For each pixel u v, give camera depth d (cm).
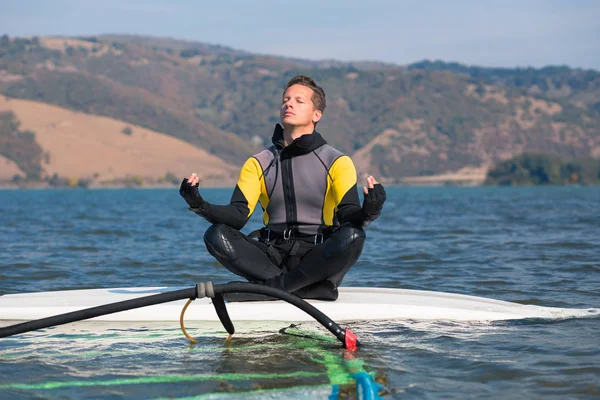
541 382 701
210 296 752
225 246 914
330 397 655
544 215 4909
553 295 1354
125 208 7619
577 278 1584
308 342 861
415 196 15038
